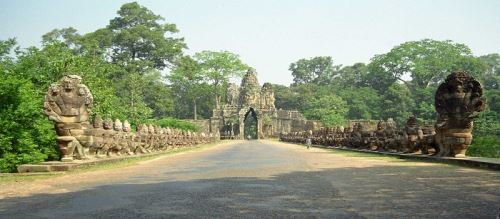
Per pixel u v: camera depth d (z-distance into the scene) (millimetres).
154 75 94438
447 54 101062
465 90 18500
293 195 9375
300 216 7160
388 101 99438
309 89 130250
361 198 8836
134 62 94562
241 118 109875
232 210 7742
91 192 10188
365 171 14953
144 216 7281
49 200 9031
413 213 7223
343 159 22859
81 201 8852
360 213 7316
